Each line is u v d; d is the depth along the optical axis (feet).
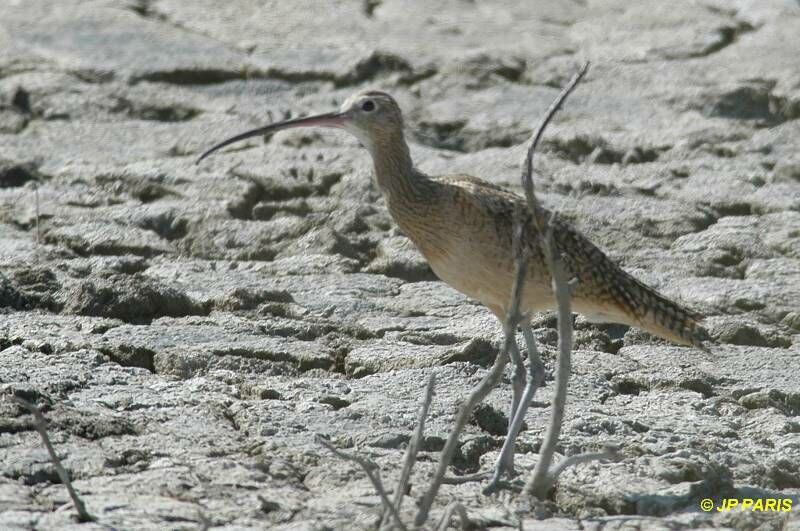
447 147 100.83
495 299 54.08
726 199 87.10
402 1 138.10
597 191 89.45
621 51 121.29
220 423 52.47
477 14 134.92
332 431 52.49
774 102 105.91
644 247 79.71
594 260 53.11
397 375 59.00
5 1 130.82
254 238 80.07
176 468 47.52
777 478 50.24
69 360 58.29
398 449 51.16
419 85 112.47
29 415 50.80
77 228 80.18
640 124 102.99
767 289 72.13
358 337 65.16
